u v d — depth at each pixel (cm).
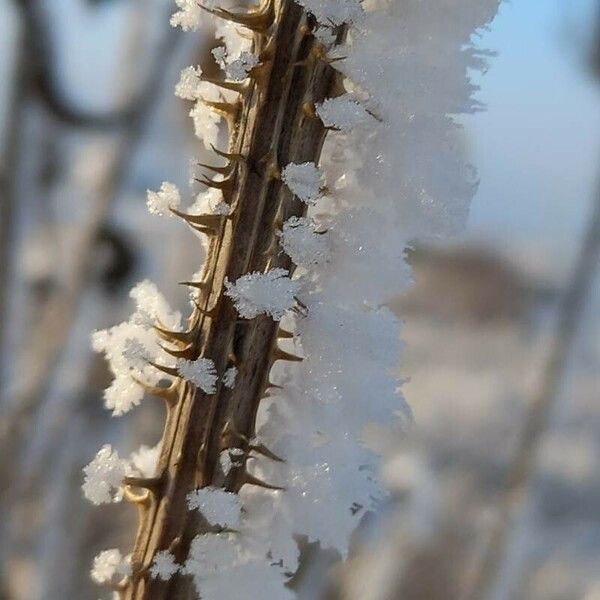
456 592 94
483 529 106
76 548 59
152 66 51
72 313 55
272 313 25
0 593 52
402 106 25
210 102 25
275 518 26
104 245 56
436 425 174
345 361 26
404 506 77
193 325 25
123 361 27
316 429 26
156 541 26
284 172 25
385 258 26
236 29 26
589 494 168
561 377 61
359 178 26
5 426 52
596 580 127
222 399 25
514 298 248
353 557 72
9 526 54
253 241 25
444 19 26
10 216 51
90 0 50
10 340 52
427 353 226
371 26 25
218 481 25
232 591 26
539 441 63
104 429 65
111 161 53
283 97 25
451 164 26
